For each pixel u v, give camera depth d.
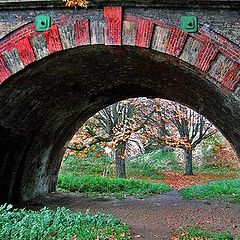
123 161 32.03
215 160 46.06
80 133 27.64
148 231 12.07
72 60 12.65
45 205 18.09
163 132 36.47
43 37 11.48
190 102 16.94
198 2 10.66
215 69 10.77
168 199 21.39
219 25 10.76
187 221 14.21
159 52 11.09
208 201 19.88
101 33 11.20
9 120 14.41
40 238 8.95
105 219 11.73
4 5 11.41
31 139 17.34
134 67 13.95
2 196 16.84
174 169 45.00
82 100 18.11
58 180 25.09
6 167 16.56
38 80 13.21
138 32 11.03
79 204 18.64
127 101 28.55
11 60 11.62
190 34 10.86
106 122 28.64
